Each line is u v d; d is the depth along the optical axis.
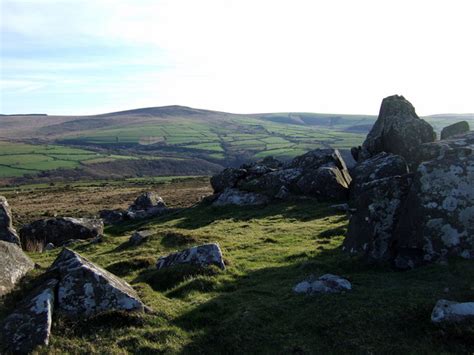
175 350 10.68
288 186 36.62
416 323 10.88
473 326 10.16
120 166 186.88
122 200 76.00
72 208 66.50
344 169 38.25
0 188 126.31
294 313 12.03
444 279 13.09
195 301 13.58
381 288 13.04
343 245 18.11
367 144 40.59
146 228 32.84
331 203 32.91
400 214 15.89
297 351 10.43
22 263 15.35
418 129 36.56
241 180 41.47
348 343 10.45
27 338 10.85
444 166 15.30
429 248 14.63
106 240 28.20
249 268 17.19
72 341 11.03
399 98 40.44
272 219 29.97
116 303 12.31
